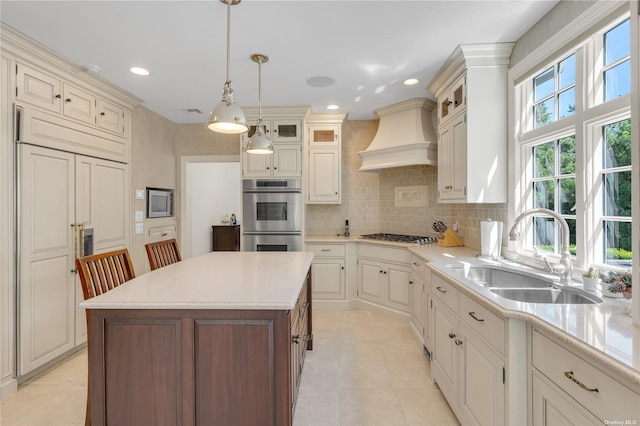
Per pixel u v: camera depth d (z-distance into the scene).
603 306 1.35
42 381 2.36
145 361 1.45
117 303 1.43
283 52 2.49
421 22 2.10
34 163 2.37
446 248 3.09
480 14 2.02
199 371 1.44
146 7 1.92
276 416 1.43
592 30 1.67
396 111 3.73
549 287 1.81
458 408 1.84
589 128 1.77
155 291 1.61
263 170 3.98
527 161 2.35
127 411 1.45
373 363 2.61
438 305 2.20
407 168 4.05
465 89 2.52
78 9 1.93
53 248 2.53
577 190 1.83
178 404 1.44
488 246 2.50
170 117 4.29
